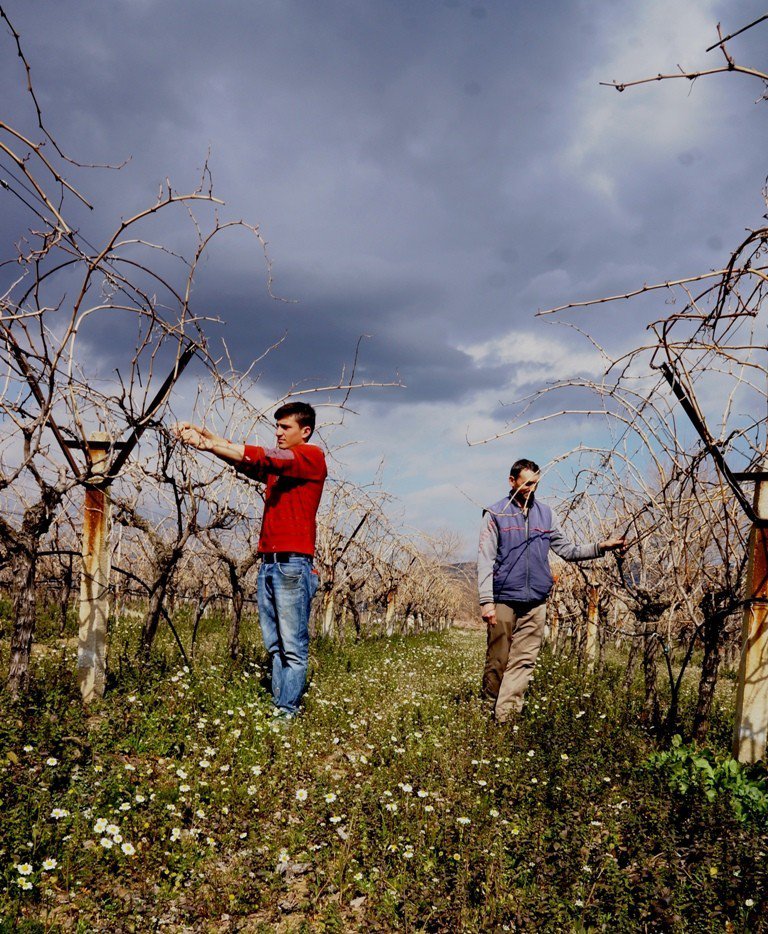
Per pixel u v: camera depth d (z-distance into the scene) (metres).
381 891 3.09
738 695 4.73
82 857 3.05
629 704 6.84
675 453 4.71
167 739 4.42
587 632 10.56
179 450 5.53
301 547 5.41
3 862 2.88
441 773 4.51
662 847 3.46
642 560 6.19
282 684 5.46
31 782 3.43
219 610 13.66
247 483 6.88
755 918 2.88
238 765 4.23
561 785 4.29
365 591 16.16
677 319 4.02
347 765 4.75
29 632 4.46
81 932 2.63
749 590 4.70
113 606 10.37
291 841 3.49
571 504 7.25
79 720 4.39
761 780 4.32
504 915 2.95
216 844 3.45
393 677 8.30
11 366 3.81
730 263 3.56
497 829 3.65
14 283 3.60
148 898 2.90
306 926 2.79
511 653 6.40
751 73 2.59
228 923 2.88
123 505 6.04
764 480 4.65
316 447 5.46
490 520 6.35
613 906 3.00
